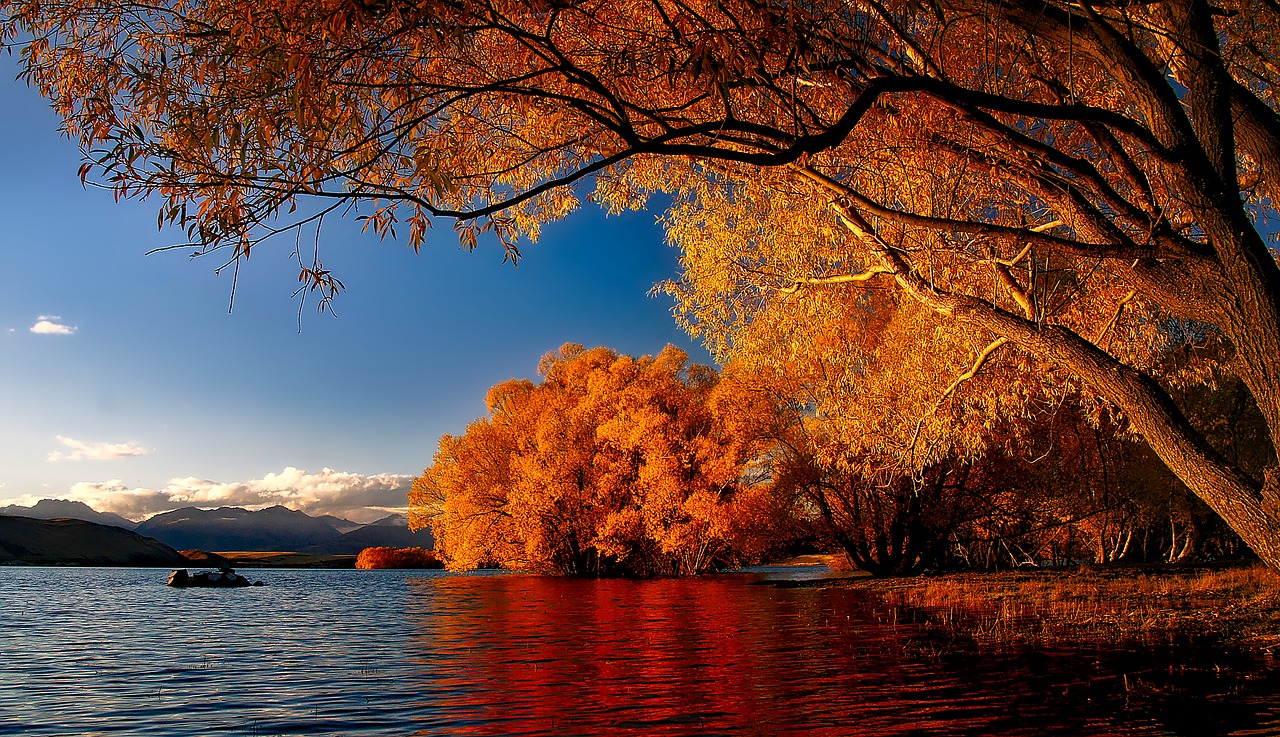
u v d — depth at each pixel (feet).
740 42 17.99
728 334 48.83
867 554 98.99
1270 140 23.18
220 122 15.78
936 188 31.07
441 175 15.88
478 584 111.24
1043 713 18.83
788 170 27.96
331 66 16.43
